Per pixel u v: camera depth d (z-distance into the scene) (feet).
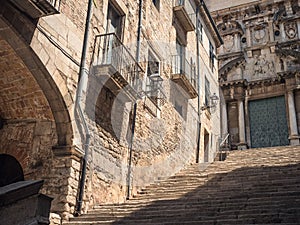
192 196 28.66
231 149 74.59
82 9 30.78
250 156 45.32
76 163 27.27
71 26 28.99
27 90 27.37
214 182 32.30
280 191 26.03
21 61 25.43
